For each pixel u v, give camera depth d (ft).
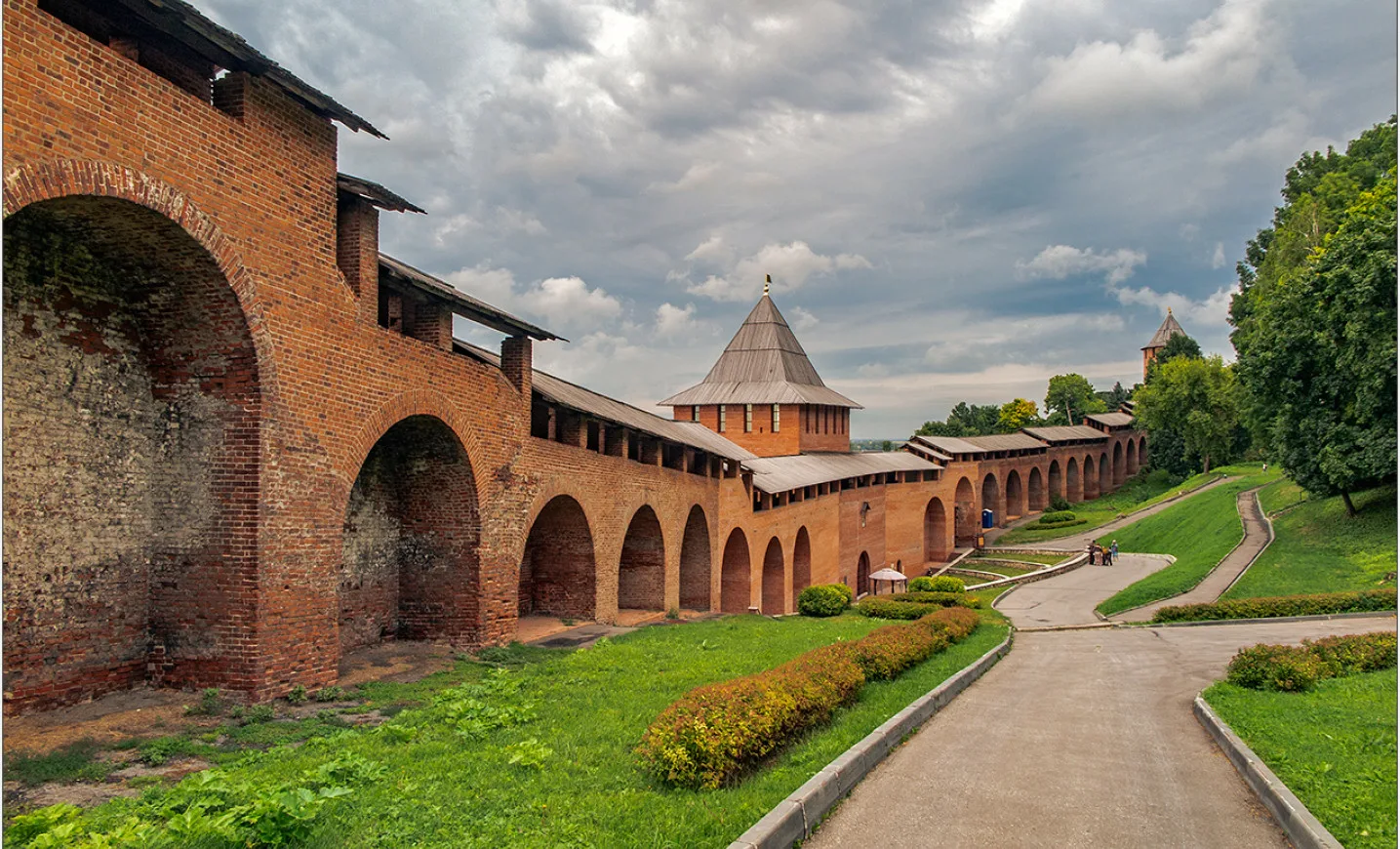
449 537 52.70
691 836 19.80
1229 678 43.93
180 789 22.80
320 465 38.88
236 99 35.09
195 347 36.06
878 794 25.46
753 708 27.37
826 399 154.10
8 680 31.09
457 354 50.21
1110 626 85.51
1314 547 100.58
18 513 31.45
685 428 101.35
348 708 35.73
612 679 41.34
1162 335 340.80
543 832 20.15
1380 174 153.38
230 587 35.53
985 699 43.11
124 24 32.35
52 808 20.24
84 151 27.53
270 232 36.24
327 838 19.43
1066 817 23.56
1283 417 102.63
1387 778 24.79
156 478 36.70
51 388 32.63
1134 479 266.57
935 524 177.17
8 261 30.68
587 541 68.28
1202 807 24.61
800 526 117.19
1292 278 105.91
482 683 40.88
